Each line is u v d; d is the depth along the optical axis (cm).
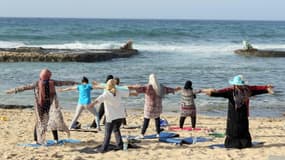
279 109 1898
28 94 2197
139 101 2022
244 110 1041
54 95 1071
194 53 4806
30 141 1155
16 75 2859
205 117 1659
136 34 6888
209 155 987
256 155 983
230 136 1052
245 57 4453
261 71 3262
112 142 1123
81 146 1086
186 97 1346
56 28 9050
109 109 1010
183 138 1174
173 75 2936
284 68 3494
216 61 4000
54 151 1030
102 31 7306
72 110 1783
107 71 3131
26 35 6272
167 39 6544
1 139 1182
